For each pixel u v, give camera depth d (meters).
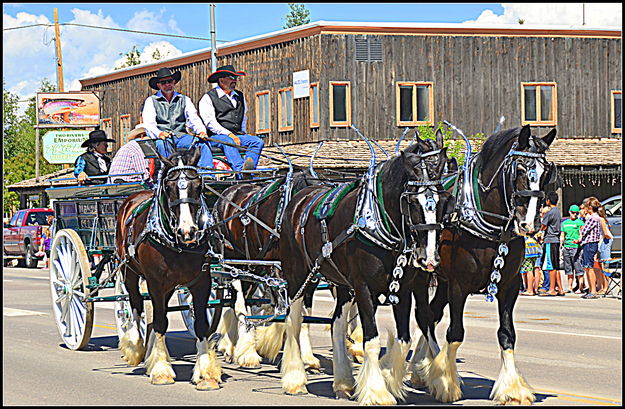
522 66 30.91
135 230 9.04
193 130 11.92
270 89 31.33
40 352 11.04
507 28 30.62
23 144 65.75
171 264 8.58
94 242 11.45
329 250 7.97
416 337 9.91
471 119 30.47
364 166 26.41
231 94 12.63
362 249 7.62
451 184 8.27
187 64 34.62
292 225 8.72
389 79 29.86
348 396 8.02
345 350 8.30
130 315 10.94
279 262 9.37
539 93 31.06
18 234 31.91
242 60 32.34
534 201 7.24
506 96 30.80
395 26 29.77
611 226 22.94
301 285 8.65
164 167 8.47
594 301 17.52
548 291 19.11
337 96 29.59
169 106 11.91
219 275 9.85
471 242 7.71
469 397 7.99
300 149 28.73
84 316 10.97
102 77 39.34
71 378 9.12
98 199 11.27
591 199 18.61
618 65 31.91
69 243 11.39
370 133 29.77
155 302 8.84
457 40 30.33
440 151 7.23
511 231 7.49
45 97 40.19
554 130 7.40
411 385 8.69
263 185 10.37
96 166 13.68
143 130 12.27
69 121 40.34
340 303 8.36
